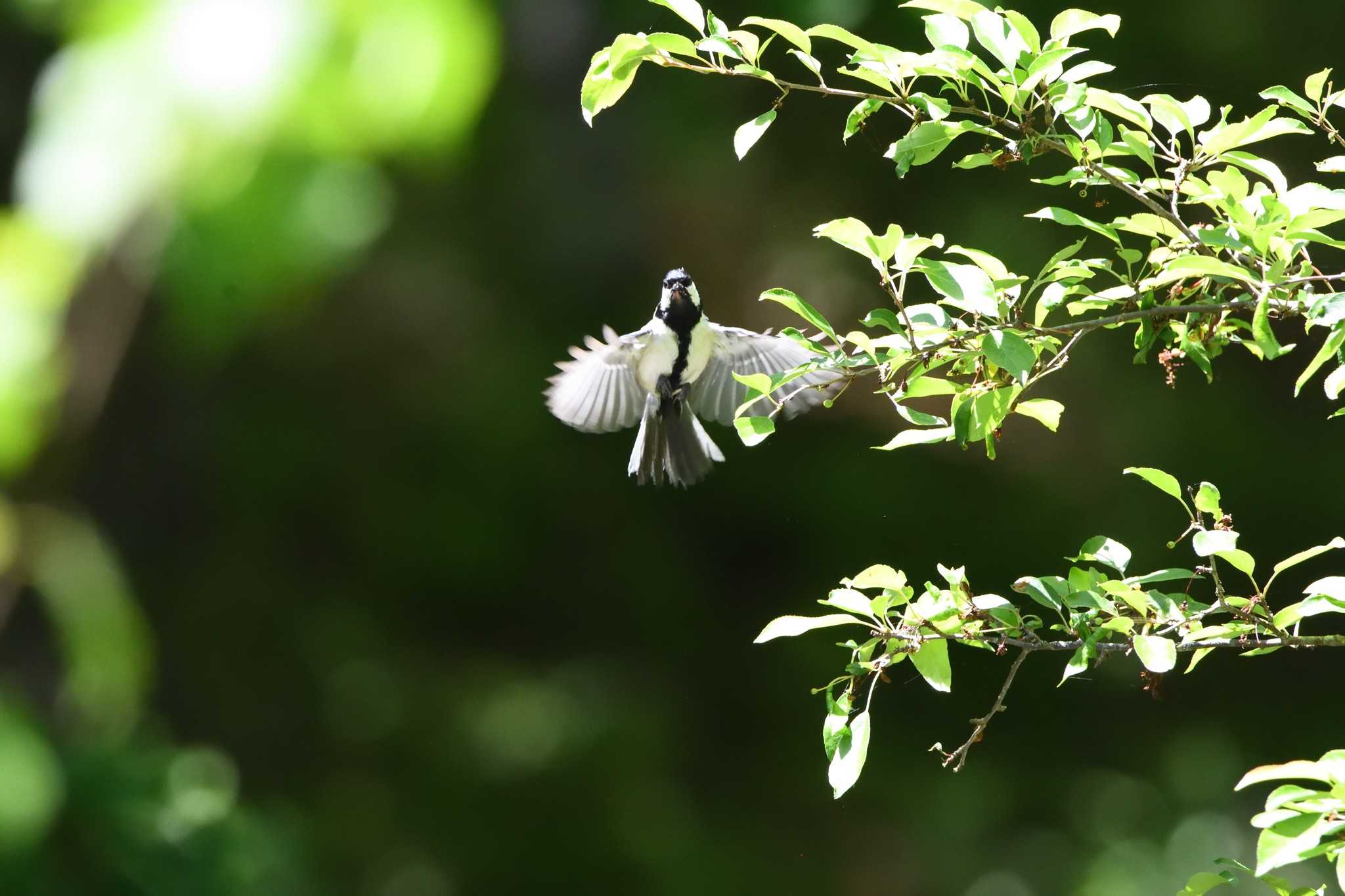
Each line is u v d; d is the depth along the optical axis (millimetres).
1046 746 15289
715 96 14359
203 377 13859
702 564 16156
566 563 16062
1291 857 3596
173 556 14961
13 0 11211
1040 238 13508
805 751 15539
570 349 6207
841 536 15594
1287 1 13555
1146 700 15320
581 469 15906
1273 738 15047
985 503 15062
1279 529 14383
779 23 4184
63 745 11781
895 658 4293
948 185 14055
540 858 14797
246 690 15398
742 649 15906
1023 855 14711
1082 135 4277
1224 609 4289
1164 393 14359
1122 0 13695
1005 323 4188
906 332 4219
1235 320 4590
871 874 14828
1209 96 13727
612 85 4324
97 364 8656
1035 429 14555
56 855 11148
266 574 15727
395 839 14906
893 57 4172
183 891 11492
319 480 15688
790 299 4211
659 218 14664
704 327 6203
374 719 15531
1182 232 4340
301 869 13125
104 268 7777
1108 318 4293
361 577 16094
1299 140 13266
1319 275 4297
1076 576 4543
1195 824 14594
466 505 15961
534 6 13898
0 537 10562
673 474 6180
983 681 15125
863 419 15172
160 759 12172
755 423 4285
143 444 14078
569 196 14547
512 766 15289
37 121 6367
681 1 4270
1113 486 14602
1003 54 4199
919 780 15211
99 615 11016
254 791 15086
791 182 14438
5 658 12008
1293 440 14414
